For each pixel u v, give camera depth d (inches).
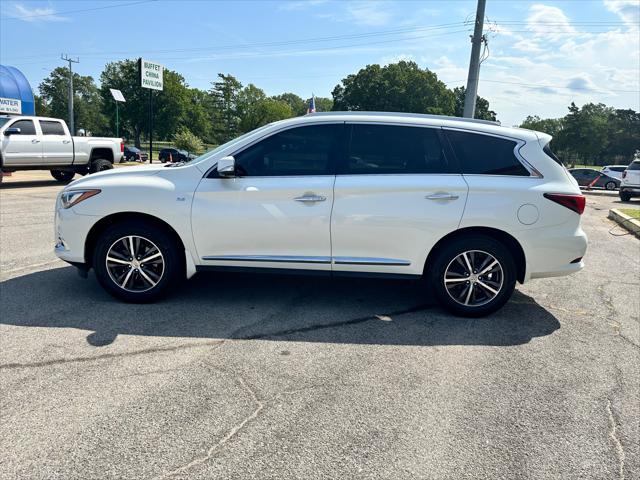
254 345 141.6
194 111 3690.9
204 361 130.0
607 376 128.7
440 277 165.2
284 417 104.6
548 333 158.4
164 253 167.9
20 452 90.6
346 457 92.2
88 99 4709.6
